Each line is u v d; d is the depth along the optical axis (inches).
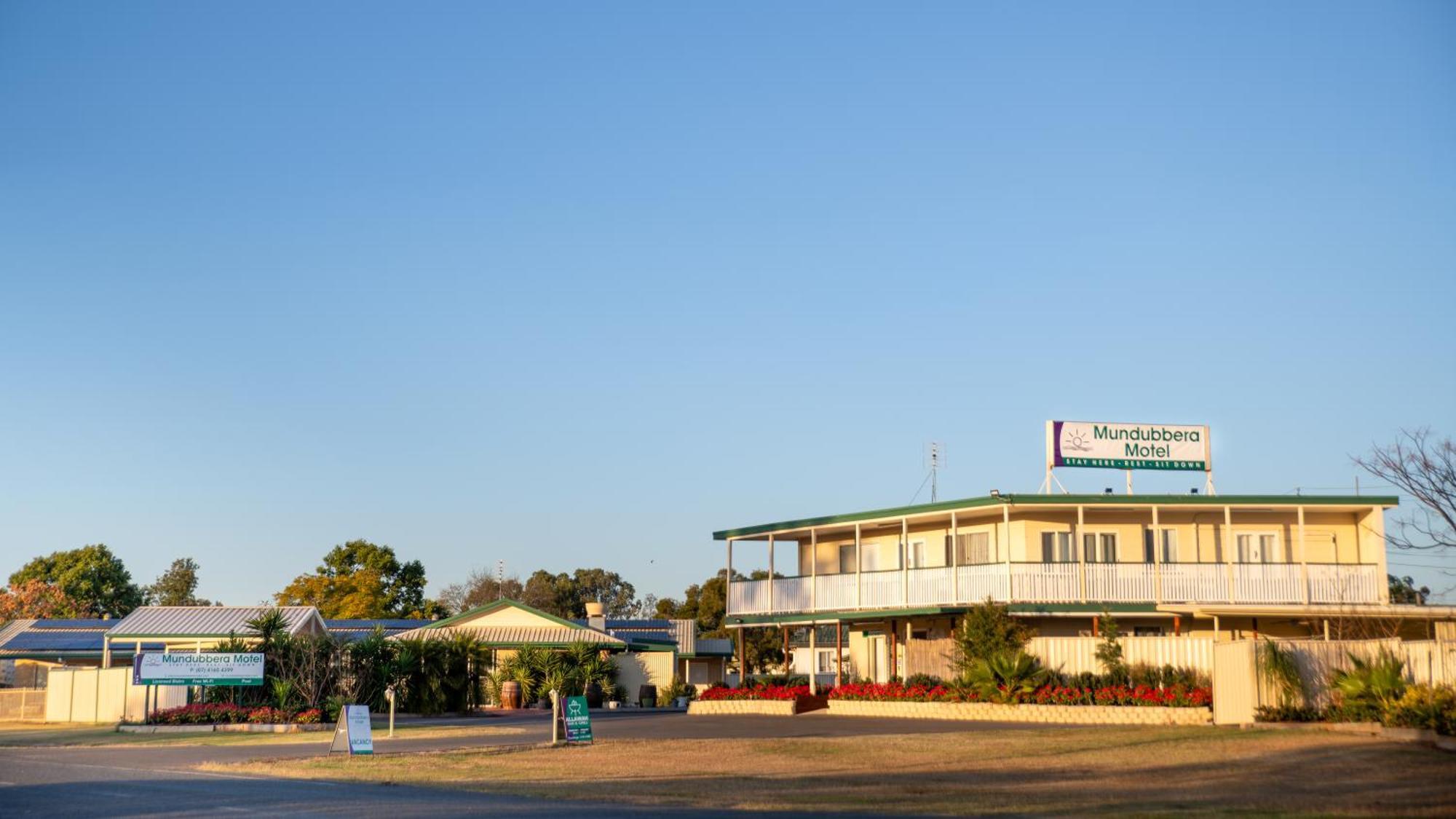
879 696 1614.2
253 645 1771.7
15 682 2532.0
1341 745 961.5
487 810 725.3
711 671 2736.2
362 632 2623.0
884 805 736.3
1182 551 1674.5
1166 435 1710.1
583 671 2188.7
